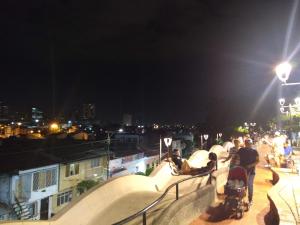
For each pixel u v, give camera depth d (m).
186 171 15.30
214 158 14.10
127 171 48.38
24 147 40.94
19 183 28.83
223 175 13.37
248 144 9.83
